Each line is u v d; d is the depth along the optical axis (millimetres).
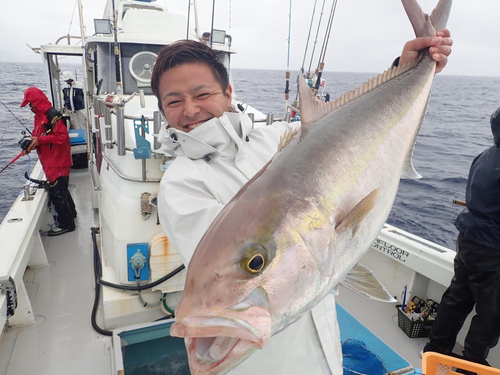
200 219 1145
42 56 6180
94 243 3684
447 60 1662
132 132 2877
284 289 949
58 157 4289
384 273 3568
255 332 842
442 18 1682
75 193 5895
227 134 1363
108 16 5074
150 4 4777
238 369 1323
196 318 869
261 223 967
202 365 841
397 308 3195
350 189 1168
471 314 2973
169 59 1299
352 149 1229
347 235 1123
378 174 1291
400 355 2740
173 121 1383
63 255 4039
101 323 2979
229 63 4539
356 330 2850
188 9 2865
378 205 1281
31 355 2641
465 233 2523
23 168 13141
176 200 1181
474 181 2527
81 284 3508
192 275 931
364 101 1388
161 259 2604
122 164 2611
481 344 2525
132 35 3943
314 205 1053
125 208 2566
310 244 1010
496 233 2363
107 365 2561
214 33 4258
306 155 1143
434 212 8438
